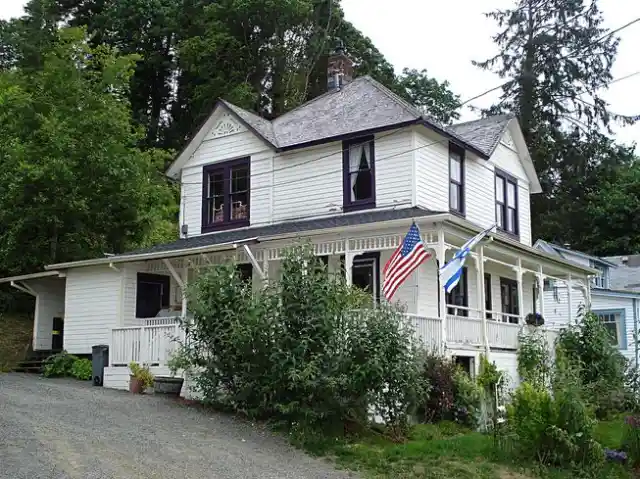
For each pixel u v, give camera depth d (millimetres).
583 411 11273
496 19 51156
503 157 25125
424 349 15031
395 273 15281
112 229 26844
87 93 26703
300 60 43875
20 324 26750
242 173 22984
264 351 12672
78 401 14500
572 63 49156
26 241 25453
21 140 25938
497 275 24328
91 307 20969
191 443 11047
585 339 21609
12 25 41906
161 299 21344
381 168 20188
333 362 12297
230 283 13641
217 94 41281
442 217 16141
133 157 27125
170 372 16719
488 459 11227
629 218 47250
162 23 45875
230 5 42250
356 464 10641
